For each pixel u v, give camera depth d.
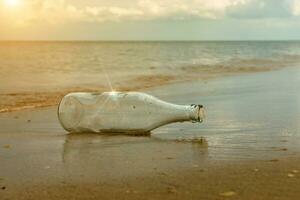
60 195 0.74
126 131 1.15
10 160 0.94
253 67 4.87
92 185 0.78
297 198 0.71
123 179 0.80
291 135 1.12
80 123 1.17
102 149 1.01
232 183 0.77
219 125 1.26
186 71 4.38
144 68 5.08
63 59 7.97
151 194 0.73
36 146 1.05
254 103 1.70
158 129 1.21
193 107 1.09
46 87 2.81
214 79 3.23
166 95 2.16
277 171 0.83
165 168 0.86
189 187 0.76
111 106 1.17
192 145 1.03
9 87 2.80
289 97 1.86
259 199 0.70
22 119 1.49
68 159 0.94
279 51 15.02
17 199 0.73
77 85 2.95
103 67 5.38
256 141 1.06
